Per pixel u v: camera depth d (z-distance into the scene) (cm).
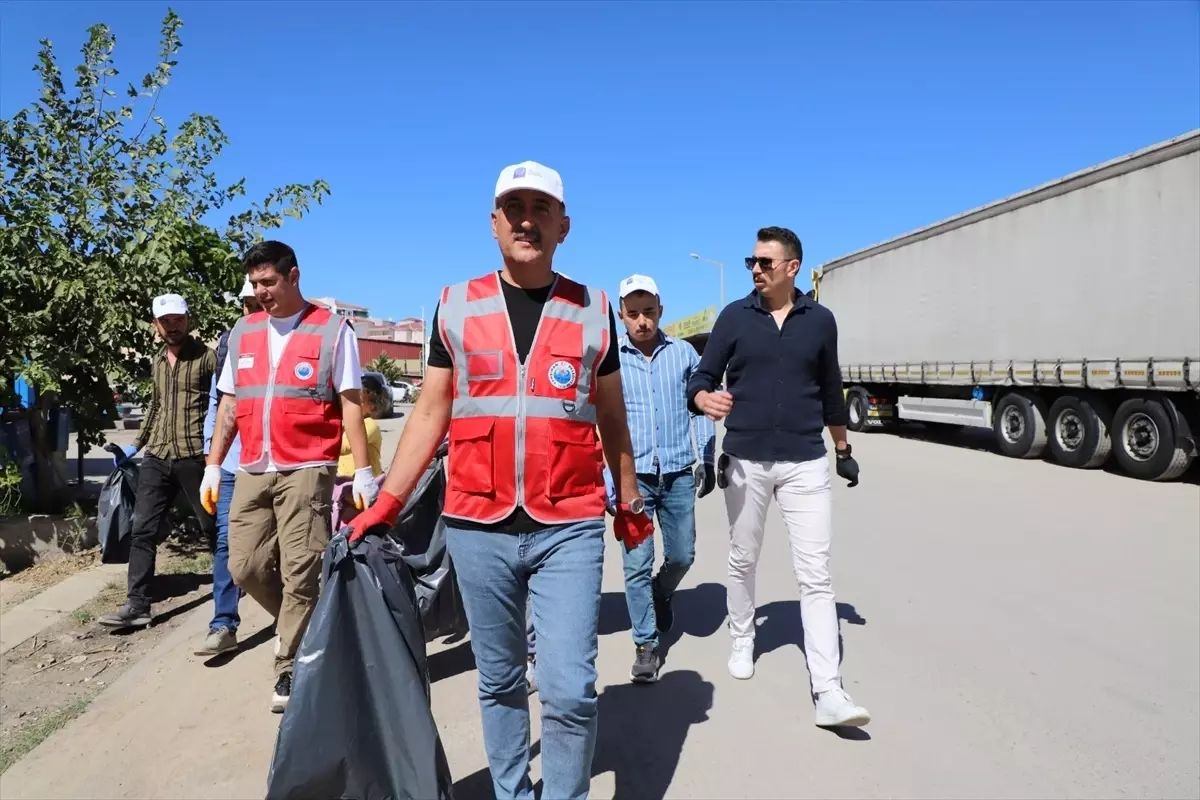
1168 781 309
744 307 379
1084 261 1138
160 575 650
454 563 259
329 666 236
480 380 252
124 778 323
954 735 347
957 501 891
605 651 452
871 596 538
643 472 418
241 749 344
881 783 310
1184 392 1008
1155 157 1019
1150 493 941
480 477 250
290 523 388
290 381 392
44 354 663
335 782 234
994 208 1320
